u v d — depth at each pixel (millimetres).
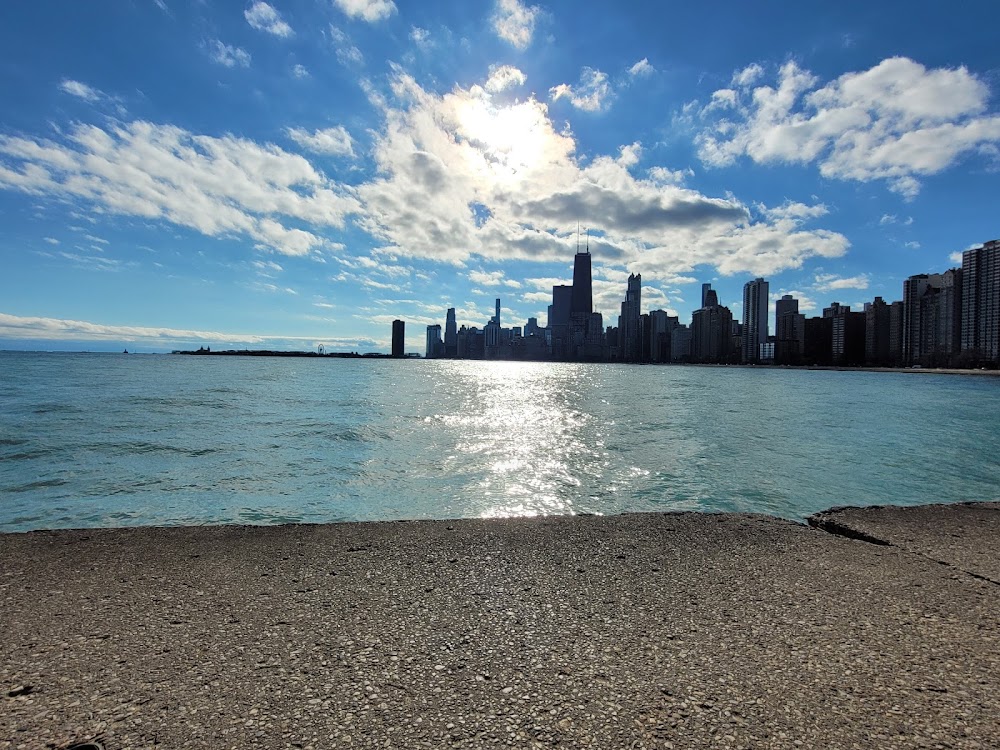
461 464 12945
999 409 35281
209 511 8953
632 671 2781
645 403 34375
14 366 77938
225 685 2592
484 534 5215
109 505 9312
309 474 11750
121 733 2223
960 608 3617
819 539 5184
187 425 19656
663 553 4715
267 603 3576
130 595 3686
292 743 2178
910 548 5000
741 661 2895
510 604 3611
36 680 2611
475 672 2746
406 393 40156
